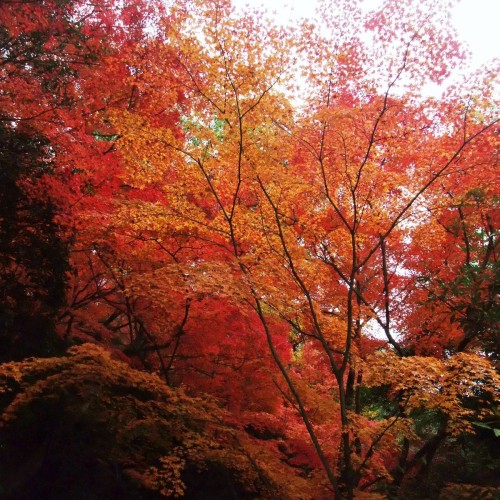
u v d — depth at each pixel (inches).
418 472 383.6
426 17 268.5
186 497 386.9
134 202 312.7
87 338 417.1
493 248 373.1
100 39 381.4
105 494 358.0
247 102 283.9
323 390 391.2
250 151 289.6
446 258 392.5
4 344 340.2
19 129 363.9
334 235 329.1
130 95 382.3
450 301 362.9
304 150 315.3
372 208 314.0
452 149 317.4
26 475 334.0
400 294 409.7
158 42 360.2
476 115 298.0
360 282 407.5
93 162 361.7
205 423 305.6
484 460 385.4
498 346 349.7
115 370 266.7
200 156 309.1
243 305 290.7
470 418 361.1
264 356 356.2
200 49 276.5
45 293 360.8
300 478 313.0
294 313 318.7
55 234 369.1
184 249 355.3
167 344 401.7
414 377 257.8
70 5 370.9
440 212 332.2
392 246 392.2
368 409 472.7
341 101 298.0
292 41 271.4
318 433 357.1
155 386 277.7
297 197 318.3
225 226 316.8
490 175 323.0
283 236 308.0
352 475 288.0
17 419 334.0
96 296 414.0
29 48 367.6
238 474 324.8
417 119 306.8
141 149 302.5
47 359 258.4
